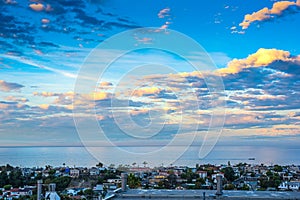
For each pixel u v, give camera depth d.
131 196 12.65
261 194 12.55
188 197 12.43
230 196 12.30
